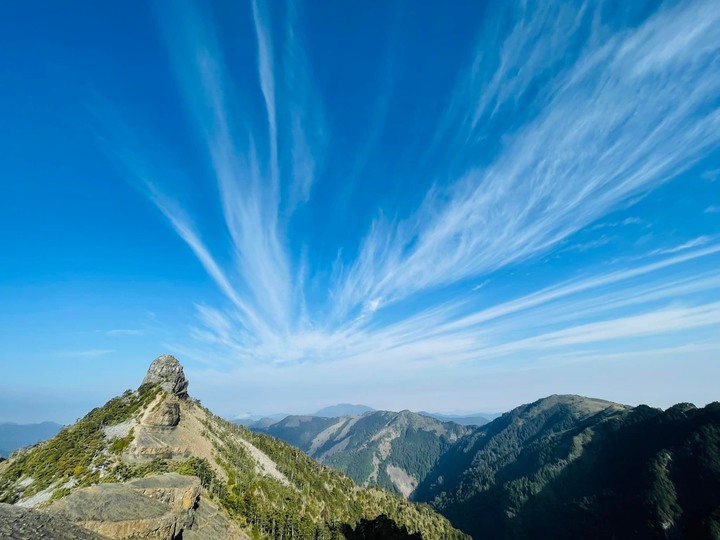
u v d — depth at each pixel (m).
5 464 186.62
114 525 79.94
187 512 120.38
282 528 179.12
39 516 69.56
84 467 145.88
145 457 162.88
